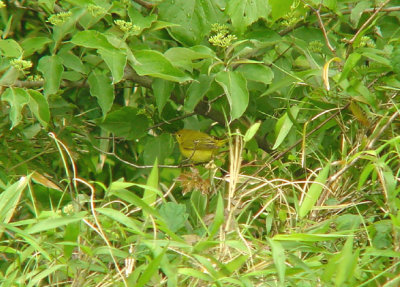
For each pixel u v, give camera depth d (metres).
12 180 7.16
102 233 4.80
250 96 7.94
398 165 6.50
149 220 5.03
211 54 6.73
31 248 4.98
